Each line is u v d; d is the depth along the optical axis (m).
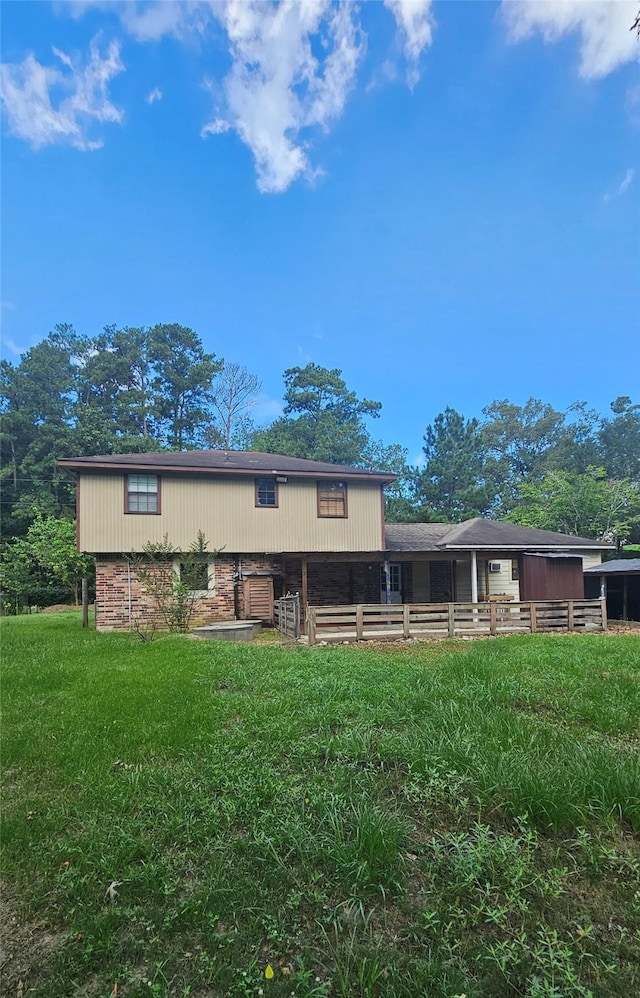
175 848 2.81
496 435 46.12
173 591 13.26
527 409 46.66
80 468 13.69
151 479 14.36
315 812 3.06
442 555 15.77
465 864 2.54
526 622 13.06
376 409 46.44
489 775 3.33
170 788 3.46
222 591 14.95
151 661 7.92
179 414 45.12
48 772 3.81
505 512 39.03
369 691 5.62
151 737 4.42
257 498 15.37
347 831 2.82
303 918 2.29
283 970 2.03
